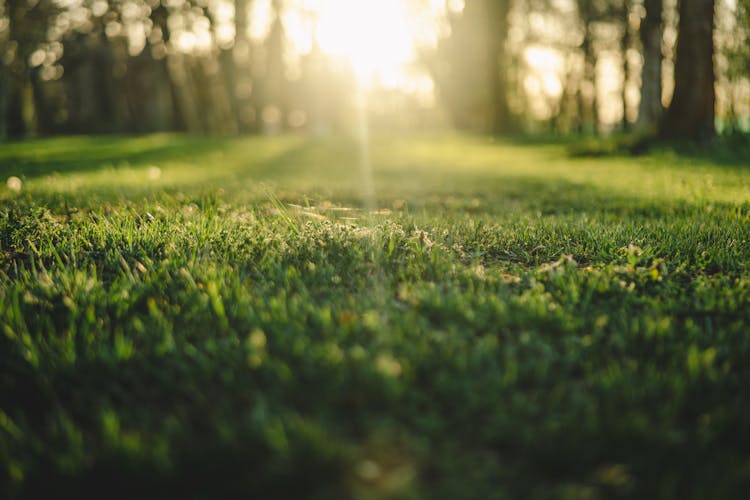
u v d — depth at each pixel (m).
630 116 34.06
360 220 4.52
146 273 2.98
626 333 2.25
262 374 1.91
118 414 1.77
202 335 2.27
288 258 3.29
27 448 1.64
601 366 2.04
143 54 40.12
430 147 24.25
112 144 22.50
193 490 1.44
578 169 11.70
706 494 1.36
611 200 6.70
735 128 15.21
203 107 47.31
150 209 4.92
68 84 40.88
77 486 1.48
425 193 7.89
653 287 2.92
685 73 13.70
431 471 1.47
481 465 1.49
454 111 35.25
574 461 1.49
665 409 1.68
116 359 2.06
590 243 3.91
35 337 2.32
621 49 30.34
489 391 1.74
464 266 3.26
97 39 38.41
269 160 16.22
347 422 1.64
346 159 17.22
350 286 2.92
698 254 3.60
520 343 2.11
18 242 3.72
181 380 1.95
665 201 6.25
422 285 2.80
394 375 1.77
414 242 3.57
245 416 1.69
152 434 1.62
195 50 42.53
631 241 3.90
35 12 34.66
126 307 2.51
